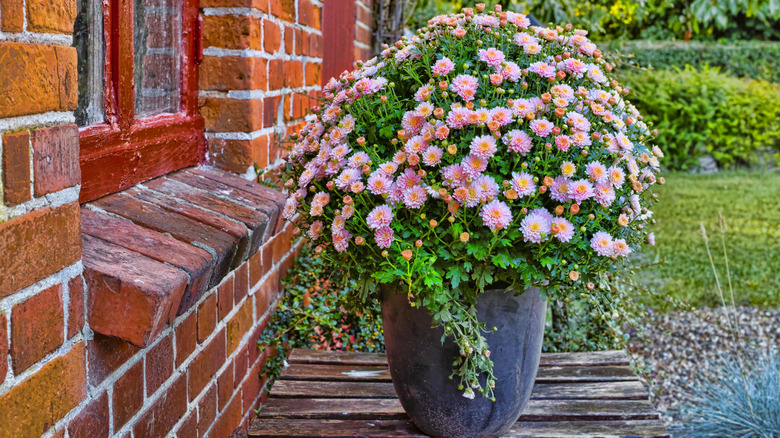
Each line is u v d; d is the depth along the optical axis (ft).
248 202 5.35
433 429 4.78
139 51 4.73
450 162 4.23
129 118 4.56
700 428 10.16
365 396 5.63
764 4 14.11
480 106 4.42
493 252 4.16
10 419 2.65
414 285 4.10
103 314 3.30
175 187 5.07
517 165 4.28
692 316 14.88
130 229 4.00
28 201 2.77
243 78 5.82
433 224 3.96
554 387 5.79
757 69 38.93
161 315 3.43
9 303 2.64
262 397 6.88
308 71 8.07
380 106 4.65
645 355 13.28
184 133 5.54
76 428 3.21
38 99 2.82
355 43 13.02
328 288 7.57
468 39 4.81
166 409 4.32
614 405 5.43
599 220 4.29
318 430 5.07
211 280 4.38
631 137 4.78
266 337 6.63
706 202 26.48
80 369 3.19
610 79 5.01
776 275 17.49
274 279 7.13
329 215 4.63
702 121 33.35
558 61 4.73
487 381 4.27
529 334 4.58
